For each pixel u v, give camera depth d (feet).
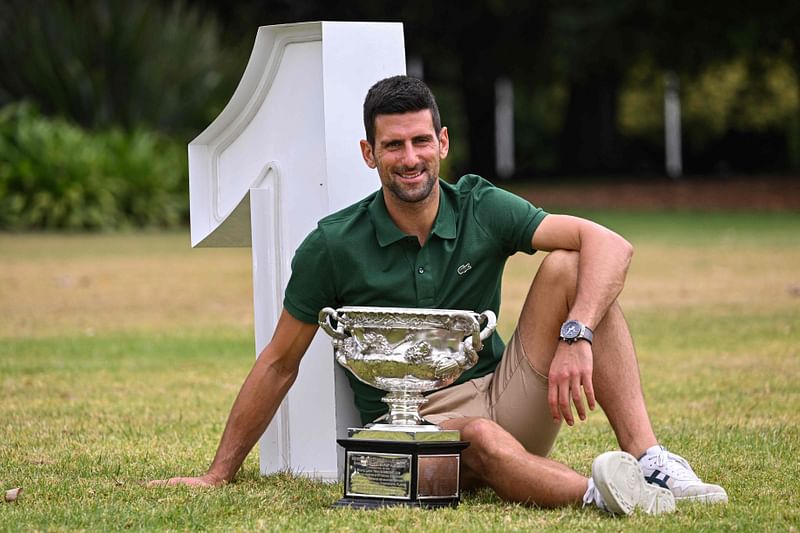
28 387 53.67
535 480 29.55
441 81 319.27
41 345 67.97
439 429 29.89
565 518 28.25
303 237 34.68
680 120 323.98
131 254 132.87
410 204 30.58
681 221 177.27
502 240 31.58
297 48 34.68
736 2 235.20
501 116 338.34
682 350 63.16
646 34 243.60
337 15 264.52
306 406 34.63
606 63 255.29
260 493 31.91
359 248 31.24
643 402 30.89
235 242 38.88
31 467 36.19
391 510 28.99
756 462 35.99
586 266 30.17
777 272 104.06
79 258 126.93
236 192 36.40
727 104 309.83
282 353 32.53
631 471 28.30
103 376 57.00
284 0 263.49
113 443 40.73
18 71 200.95
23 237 159.33
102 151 181.68
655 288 93.81
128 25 200.13
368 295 31.32
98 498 31.63
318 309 31.83
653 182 247.91
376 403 32.94
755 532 27.25
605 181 254.47
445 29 268.82
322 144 34.35
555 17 246.06
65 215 173.78
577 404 29.25
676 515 28.71
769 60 261.24
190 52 205.46
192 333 73.56
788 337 66.90
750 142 327.47
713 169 333.42
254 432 33.12
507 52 273.13
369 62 34.55
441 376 29.37
